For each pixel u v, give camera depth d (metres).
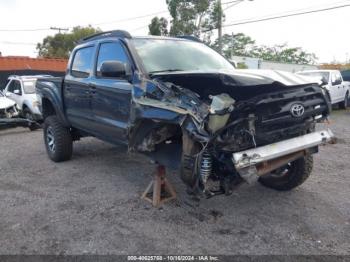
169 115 3.45
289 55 60.19
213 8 26.58
